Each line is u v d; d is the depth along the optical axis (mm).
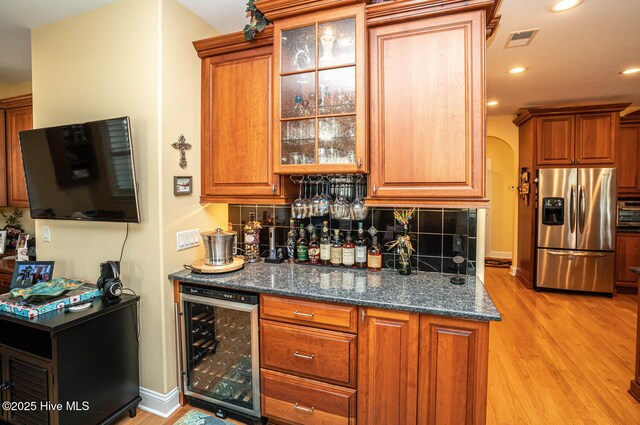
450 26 1614
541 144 4344
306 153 1855
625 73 3326
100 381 1771
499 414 1991
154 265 1925
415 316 1470
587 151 4156
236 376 1937
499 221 6480
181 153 2025
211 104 2133
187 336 1989
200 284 1880
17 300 1757
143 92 1912
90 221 2064
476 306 1441
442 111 1642
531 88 3801
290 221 2289
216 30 2320
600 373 2426
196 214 2166
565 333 3098
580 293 4289
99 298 1896
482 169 1596
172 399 1983
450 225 1972
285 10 1779
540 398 2141
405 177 1712
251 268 2111
